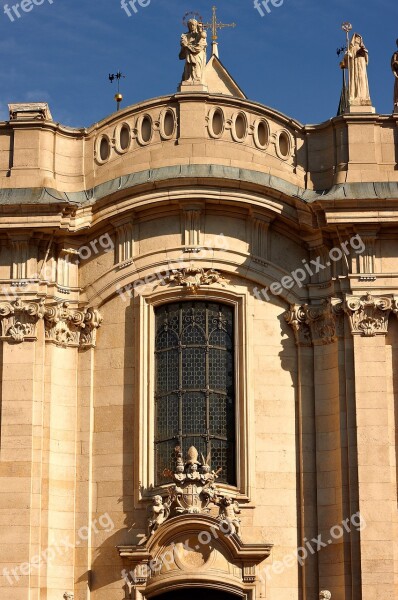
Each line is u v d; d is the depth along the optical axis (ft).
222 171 162.09
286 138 166.30
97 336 163.02
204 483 154.10
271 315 162.09
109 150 166.71
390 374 157.69
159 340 162.61
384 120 164.66
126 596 153.48
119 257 163.63
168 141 164.96
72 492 158.71
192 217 162.91
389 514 152.56
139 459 157.58
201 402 160.45
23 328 159.84
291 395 160.15
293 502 156.97
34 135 166.09
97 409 160.97
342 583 152.76
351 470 154.61
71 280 164.35
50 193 162.91
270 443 158.40
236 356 160.56
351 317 158.10
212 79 182.80
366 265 159.94
